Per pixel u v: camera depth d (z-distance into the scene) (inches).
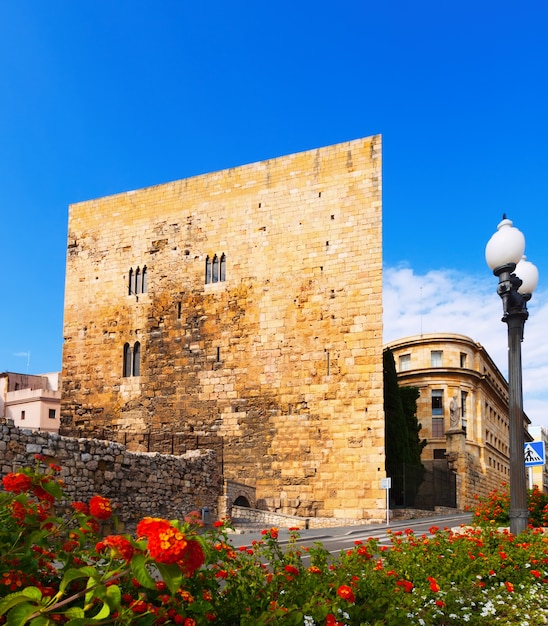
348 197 1498.5
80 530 254.4
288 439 1451.8
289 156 1584.6
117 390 1695.4
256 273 1567.4
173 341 1644.9
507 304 476.4
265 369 1510.8
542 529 748.6
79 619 166.7
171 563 171.8
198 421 1567.4
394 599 311.3
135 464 997.8
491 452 2992.1
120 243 1781.5
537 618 379.6
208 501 1224.2
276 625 225.3
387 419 1750.7
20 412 3122.5
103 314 1761.8
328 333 1457.9
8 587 205.8
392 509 1472.7
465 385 2669.8
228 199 1644.9
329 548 812.0
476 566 453.1
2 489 726.5
